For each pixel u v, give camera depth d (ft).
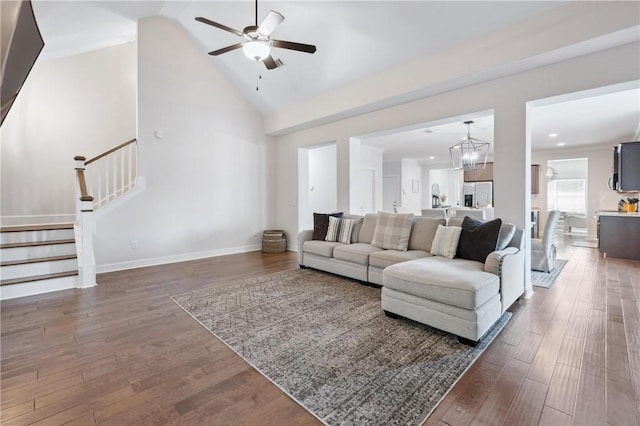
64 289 12.14
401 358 6.96
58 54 15.62
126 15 14.43
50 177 16.48
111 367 6.68
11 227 13.28
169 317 9.39
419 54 12.25
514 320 8.95
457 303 7.52
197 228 18.08
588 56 9.65
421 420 5.06
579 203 30.01
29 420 5.11
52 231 13.73
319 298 10.99
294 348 7.45
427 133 21.01
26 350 7.41
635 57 8.93
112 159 17.52
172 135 16.93
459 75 11.35
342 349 7.38
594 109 15.49
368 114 16.06
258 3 12.64
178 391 5.86
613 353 7.03
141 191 15.89
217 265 16.33
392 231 12.90
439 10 10.28
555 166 31.32
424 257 11.10
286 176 21.29
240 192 20.10
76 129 17.08
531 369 6.45
